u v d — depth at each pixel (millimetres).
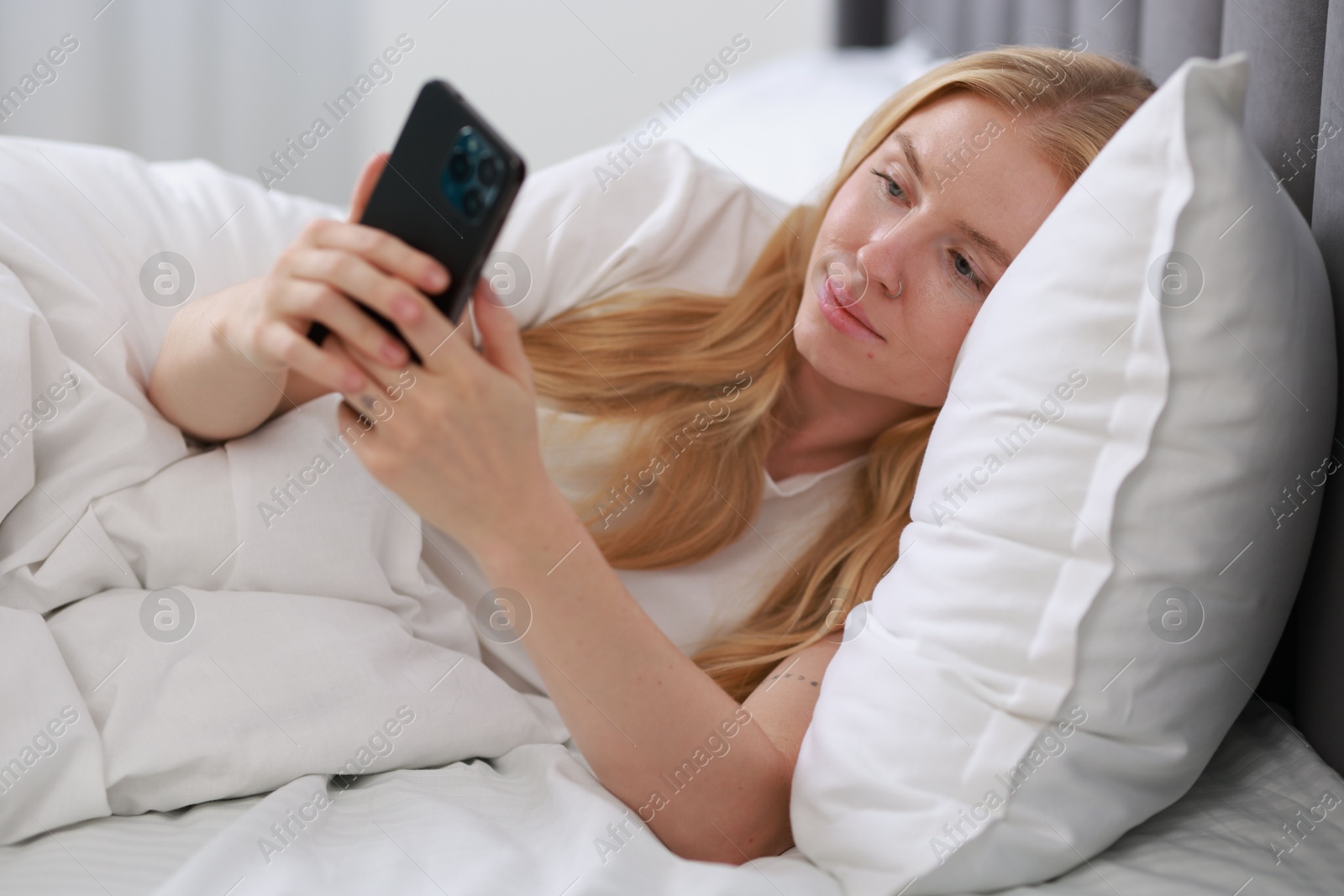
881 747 651
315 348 540
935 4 2246
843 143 1600
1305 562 701
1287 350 625
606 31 2482
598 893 574
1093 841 642
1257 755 774
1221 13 1066
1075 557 637
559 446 986
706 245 1117
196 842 650
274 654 729
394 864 618
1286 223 627
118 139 2375
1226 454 623
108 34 2320
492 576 632
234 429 821
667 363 1005
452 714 777
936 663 655
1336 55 734
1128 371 631
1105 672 630
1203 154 603
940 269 868
